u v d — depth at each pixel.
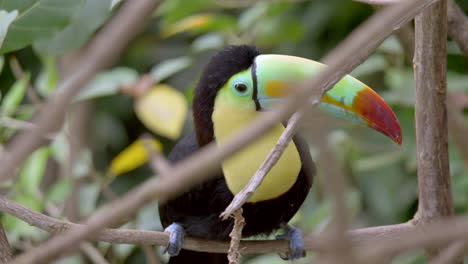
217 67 4.82
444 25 4.23
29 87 6.73
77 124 8.01
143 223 6.55
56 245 1.79
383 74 7.66
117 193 9.38
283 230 5.35
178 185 1.63
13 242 6.20
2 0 3.32
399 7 1.72
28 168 6.33
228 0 7.35
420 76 4.38
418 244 1.56
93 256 6.12
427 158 4.47
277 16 7.67
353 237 4.52
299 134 5.11
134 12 1.71
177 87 9.42
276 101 4.64
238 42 7.43
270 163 3.31
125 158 6.74
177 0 7.12
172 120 6.44
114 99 9.72
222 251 5.21
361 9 8.02
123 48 1.86
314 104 3.07
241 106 4.72
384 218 7.46
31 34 3.39
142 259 8.57
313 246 5.09
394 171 7.52
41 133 1.84
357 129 7.05
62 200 6.50
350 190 6.83
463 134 5.08
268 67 4.69
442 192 4.49
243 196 3.32
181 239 5.21
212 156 1.62
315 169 5.36
